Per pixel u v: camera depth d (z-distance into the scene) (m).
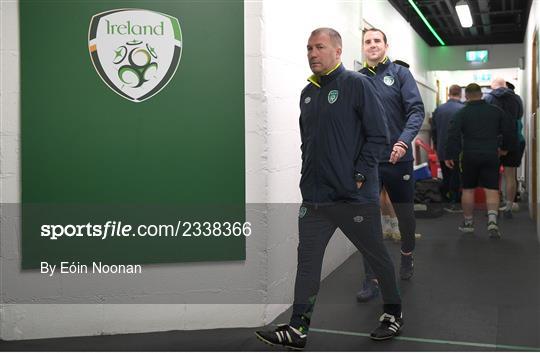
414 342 3.07
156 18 3.25
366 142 2.87
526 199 9.09
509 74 14.50
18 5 3.15
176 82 3.28
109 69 3.22
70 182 3.23
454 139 6.22
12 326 3.21
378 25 7.32
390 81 3.83
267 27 3.40
